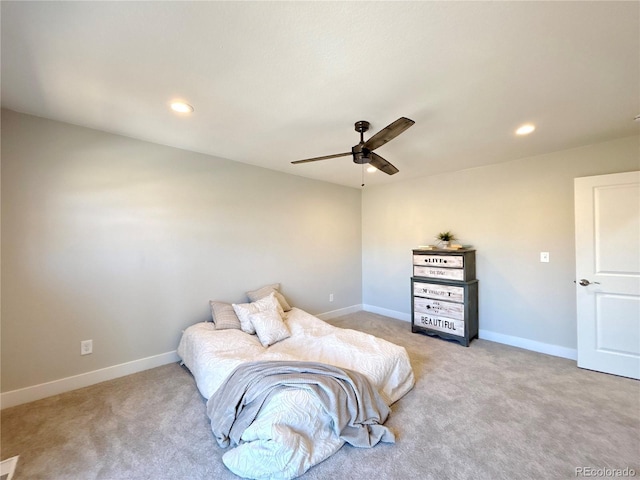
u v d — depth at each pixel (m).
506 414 2.05
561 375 2.65
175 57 1.54
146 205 2.81
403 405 2.17
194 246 3.14
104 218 2.57
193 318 3.13
